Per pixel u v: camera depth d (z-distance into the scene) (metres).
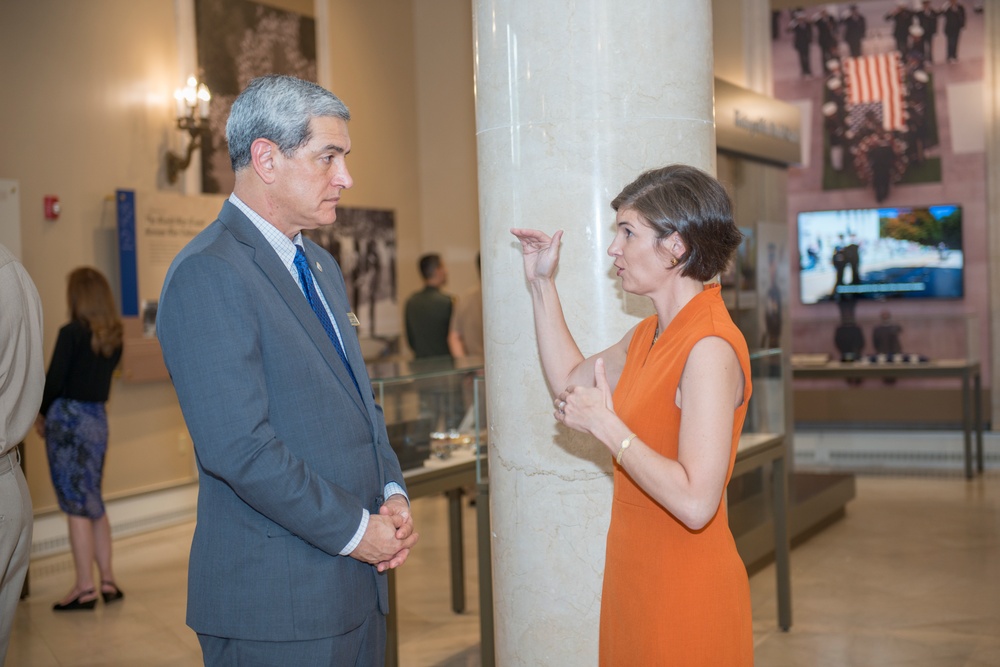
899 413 9.33
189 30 6.97
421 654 4.12
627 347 2.00
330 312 2.04
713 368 1.62
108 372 4.86
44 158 6.01
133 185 6.58
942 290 9.35
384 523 1.84
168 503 6.68
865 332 8.29
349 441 1.88
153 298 6.56
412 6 9.63
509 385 2.39
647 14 2.25
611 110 2.24
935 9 9.23
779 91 9.80
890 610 4.54
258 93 1.82
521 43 2.29
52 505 5.94
